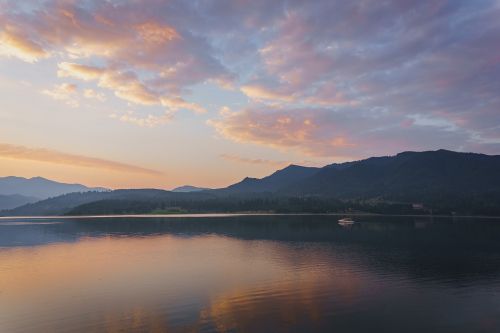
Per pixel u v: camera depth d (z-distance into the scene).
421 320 39.00
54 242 115.38
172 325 37.59
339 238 126.25
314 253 87.94
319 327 36.91
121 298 47.31
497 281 56.59
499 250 93.94
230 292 49.84
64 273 63.47
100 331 36.31
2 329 37.03
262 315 40.38
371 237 129.38
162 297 47.62
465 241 115.12
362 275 60.88
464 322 38.59
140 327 37.09
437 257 81.19
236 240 119.94
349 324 37.78
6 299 47.31
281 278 58.53
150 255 84.94
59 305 44.56
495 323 38.31
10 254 87.88
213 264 71.69
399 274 61.78
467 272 63.62
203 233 147.62
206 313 41.12
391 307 43.19
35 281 57.38
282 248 98.06
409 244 107.75
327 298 46.81
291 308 42.78
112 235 139.88
